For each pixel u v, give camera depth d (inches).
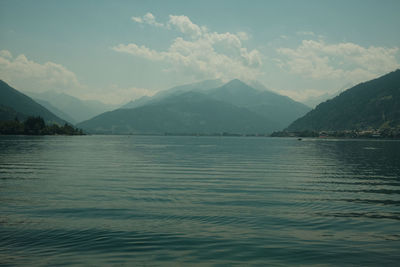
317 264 412.2
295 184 1079.0
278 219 620.7
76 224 571.8
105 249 456.1
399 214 663.8
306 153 3184.1
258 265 407.8
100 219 606.9
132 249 457.4
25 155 2325.3
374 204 756.6
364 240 505.0
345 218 631.8
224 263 413.4
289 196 853.8
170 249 459.5
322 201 788.6
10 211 653.9
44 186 975.0
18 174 1258.0
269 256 438.0
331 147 4874.5
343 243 490.9
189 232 536.4
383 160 2228.1
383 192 924.0
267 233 536.1
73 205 717.3
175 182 1106.7
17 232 522.3
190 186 1017.5
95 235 514.6
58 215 630.5
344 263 415.8
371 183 1111.0
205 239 502.9
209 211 678.5
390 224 591.8
